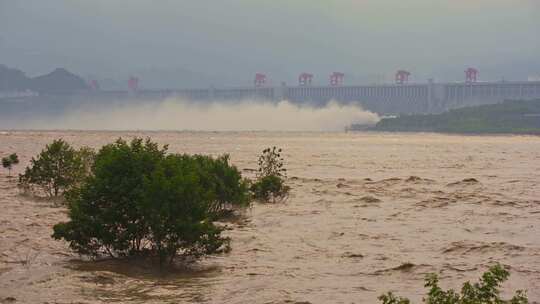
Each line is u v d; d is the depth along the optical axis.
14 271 25.50
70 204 29.03
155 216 27.20
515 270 27.55
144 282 24.52
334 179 74.56
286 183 68.12
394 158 128.75
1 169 78.56
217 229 28.42
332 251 31.53
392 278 25.94
